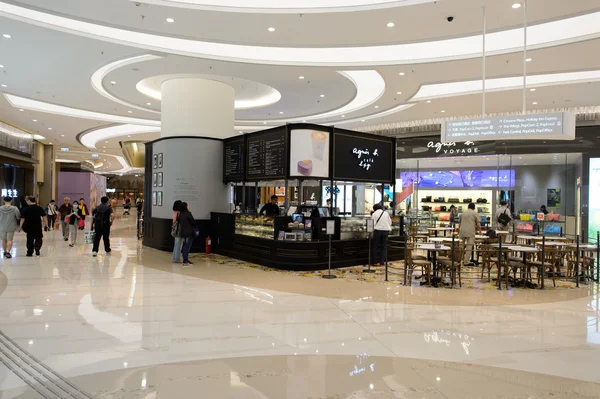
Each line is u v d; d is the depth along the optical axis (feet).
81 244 40.81
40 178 72.95
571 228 46.39
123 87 37.78
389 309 18.03
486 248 25.18
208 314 16.85
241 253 31.63
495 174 50.67
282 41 26.43
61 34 25.27
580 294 21.54
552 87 34.40
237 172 34.17
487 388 10.55
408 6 21.31
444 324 15.94
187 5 21.88
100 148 82.74
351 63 30.42
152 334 14.33
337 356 12.61
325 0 22.07
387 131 55.36
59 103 44.06
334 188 35.96
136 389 10.25
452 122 23.30
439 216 53.16
